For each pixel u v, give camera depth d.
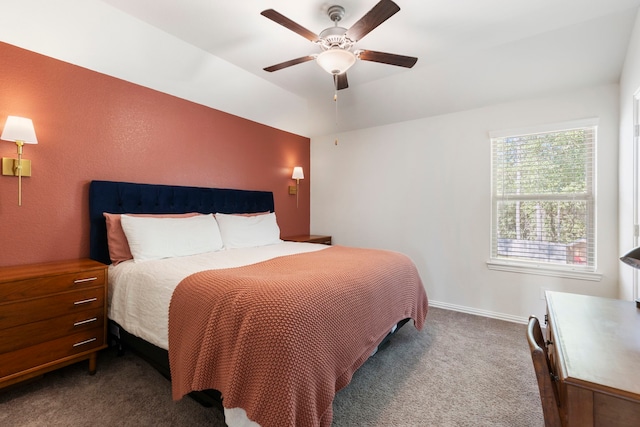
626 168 2.32
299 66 2.96
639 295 2.06
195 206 3.09
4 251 2.03
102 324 2.05
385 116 3.76
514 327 2.89
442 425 1.57
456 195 3.40
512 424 1.57
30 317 1.74
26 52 2.10
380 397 1.80
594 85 2.64
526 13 2.10
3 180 2.02
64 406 1.70
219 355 1.32
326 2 1.99
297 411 1.16
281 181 4.23
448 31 2.31
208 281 1.59
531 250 3.02
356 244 4.20
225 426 1.54
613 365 0.84
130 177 2.66
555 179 2.88
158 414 1.64
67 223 2.31
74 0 2.00
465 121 3.33
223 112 3.46
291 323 1.23
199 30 2.35
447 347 2.46
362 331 1.64
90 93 2.41
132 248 2.27
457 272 3.40
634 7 2.01
